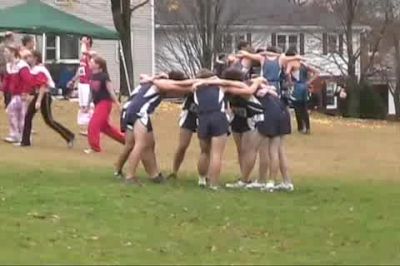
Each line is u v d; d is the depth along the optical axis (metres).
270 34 65.75
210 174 16.58
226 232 12.82
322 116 40.16
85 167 18.70
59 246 11.52
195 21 57.03
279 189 16.70
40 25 35.75
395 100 60.31
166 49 60.41
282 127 16.78
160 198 15.05
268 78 21.77
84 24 37.47
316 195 16.30
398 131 32.31
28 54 21.81
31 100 21.72
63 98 36.47
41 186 15.83
